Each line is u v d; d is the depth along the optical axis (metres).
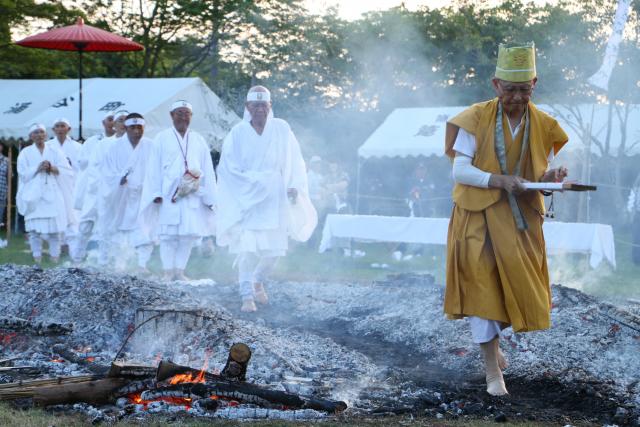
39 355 6.41
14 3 28.97
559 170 5.46
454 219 5.69
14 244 18.94
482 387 5.82
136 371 5.14
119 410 4.83
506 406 5.30
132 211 13.32
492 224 5.47
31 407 4.81
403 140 20.81
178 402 4.94
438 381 6.04
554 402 5.45
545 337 6.88
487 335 5.52
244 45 29.73
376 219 14.09
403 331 7.84
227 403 4.94
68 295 7.78
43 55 31.22
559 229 13.04
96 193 14.27
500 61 5.57
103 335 7.09
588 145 18.27
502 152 5.53
